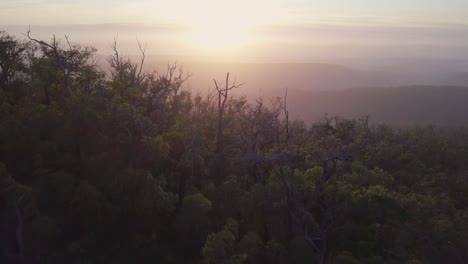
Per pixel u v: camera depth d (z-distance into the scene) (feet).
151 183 101.91
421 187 129.29
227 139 138.92
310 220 100.78
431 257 88.69
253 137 137.28
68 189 98.68
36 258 89.66
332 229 100.22
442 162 163.43
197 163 120.26
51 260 90.33
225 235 86.89
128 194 102.47
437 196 113.60
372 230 96.99
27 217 89.97
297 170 110.32
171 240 103.14
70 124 106.73
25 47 132.26
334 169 111.55
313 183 107.65
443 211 100.58
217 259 84.48
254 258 90.79
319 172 109.09
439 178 136.56
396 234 93.86
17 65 131.85
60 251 92.48
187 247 101.65
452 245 88.99
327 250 98.53
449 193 129.49
